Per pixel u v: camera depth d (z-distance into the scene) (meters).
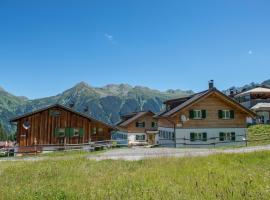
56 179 13.59
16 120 43.75
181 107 43.81
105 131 49.12
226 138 44.78
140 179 11.91
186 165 16.05
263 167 15.91
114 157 25.67
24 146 41.38
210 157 19.66
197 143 44.06
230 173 13.11
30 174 15.59
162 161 18.02
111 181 11.70
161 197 8.48
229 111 45.41
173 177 12.20
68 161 21.20
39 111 44.22
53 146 44.44
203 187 9.70
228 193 8.74
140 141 77.44
